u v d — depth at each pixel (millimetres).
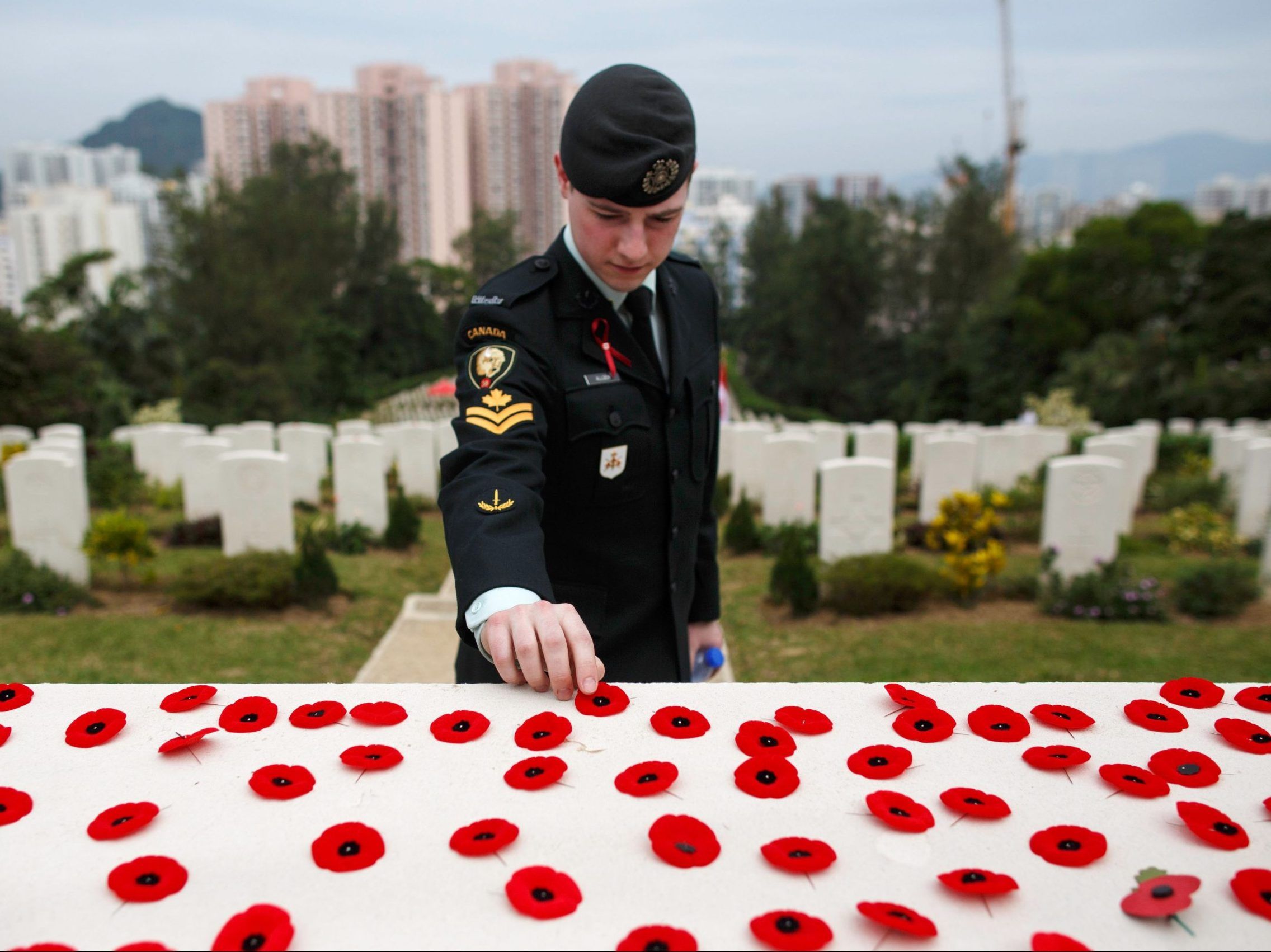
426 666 6102
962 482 11086
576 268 1868
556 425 1820
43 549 7867
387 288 49688
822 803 1106
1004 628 6770
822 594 7703
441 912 912
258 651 6387
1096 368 27922
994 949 869
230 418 28625
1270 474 10297
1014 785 1155
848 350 47500
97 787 1126
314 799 1104
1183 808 1072
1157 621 6973
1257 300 29641
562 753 1209
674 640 2066
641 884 958
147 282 33344
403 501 10352
